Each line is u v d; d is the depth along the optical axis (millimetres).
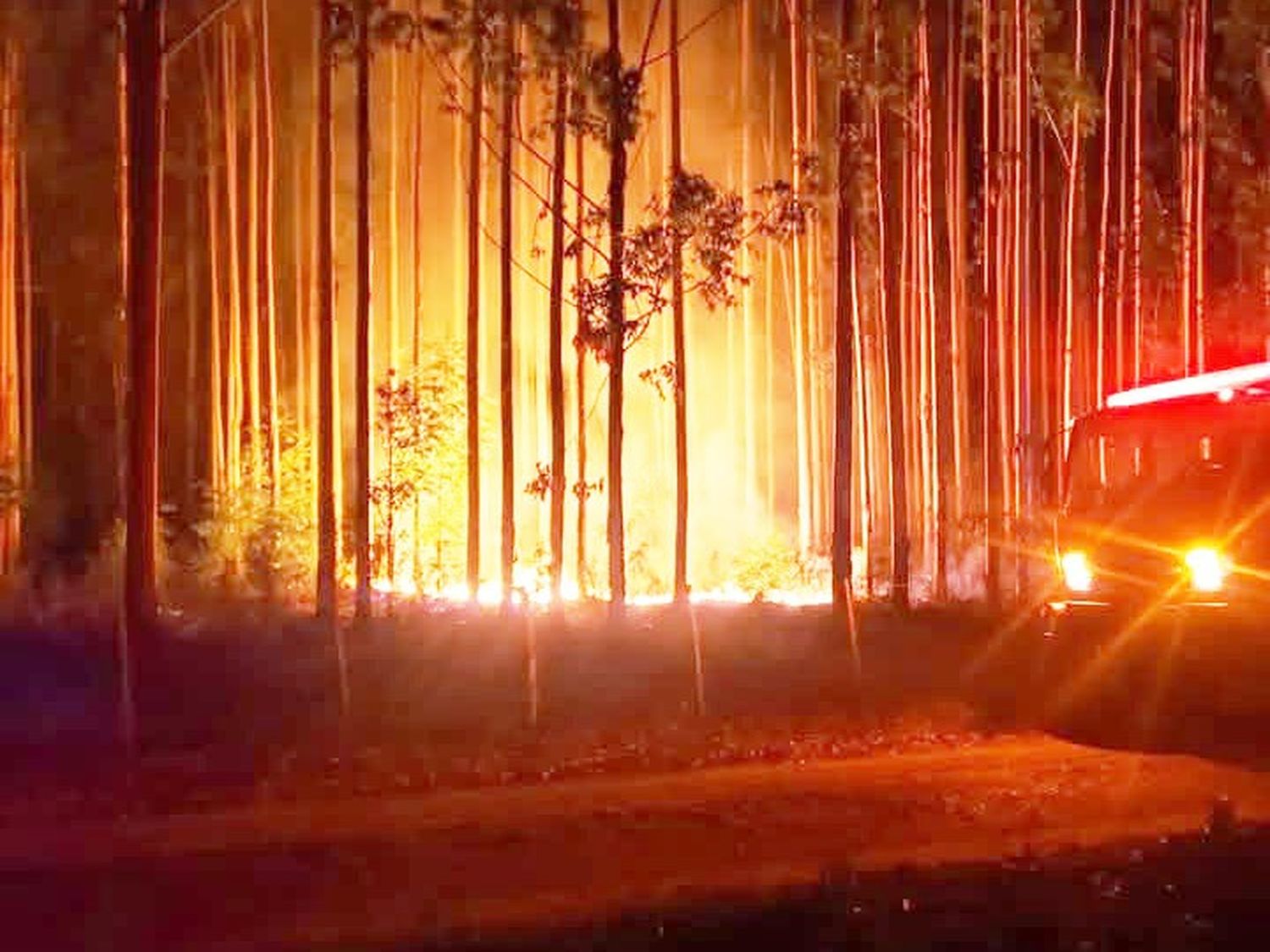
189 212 30125
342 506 28938
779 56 28641
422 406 25047
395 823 10531
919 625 21141
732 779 12133
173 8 25797
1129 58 26172
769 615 22250
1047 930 8086
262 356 30188
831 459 30547
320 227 21000
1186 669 14055
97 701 15242
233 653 18156
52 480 31469
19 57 27781
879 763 12797
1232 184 25562
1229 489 14039
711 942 7688
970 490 27594
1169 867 9211
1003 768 12633
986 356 25609
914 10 21484
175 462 32844
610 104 18125
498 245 24375
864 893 8516
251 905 8523
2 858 9539
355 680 16531
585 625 21578
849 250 20516
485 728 13961
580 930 7867
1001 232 25141
